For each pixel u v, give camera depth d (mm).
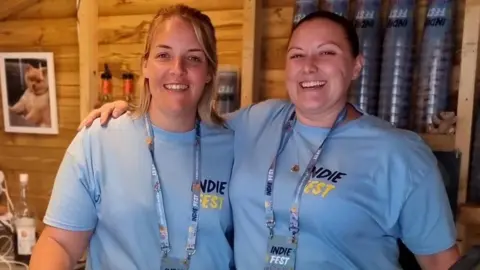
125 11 2221
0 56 2424
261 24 1984
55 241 1343
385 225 1264
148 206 1316
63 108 2385
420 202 1234
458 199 1635
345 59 1291
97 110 1453
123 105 1465
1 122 2488
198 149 1404
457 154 1619
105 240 1353
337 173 1249
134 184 1334
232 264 1401
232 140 1456
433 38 1642
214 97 1464
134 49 2221
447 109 1665
